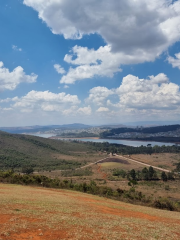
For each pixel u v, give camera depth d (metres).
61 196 36.91
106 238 15.26
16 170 141.75
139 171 143.88
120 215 25.73
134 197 48.66
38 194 35.56
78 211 23.97
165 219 26.34
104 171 151.88
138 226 19.80
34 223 16.98
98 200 38.97
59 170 156.38
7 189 39.09
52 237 14.50
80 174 137.00
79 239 14.53
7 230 14.75
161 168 161.62
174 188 99.31
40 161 182.88
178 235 18.39
